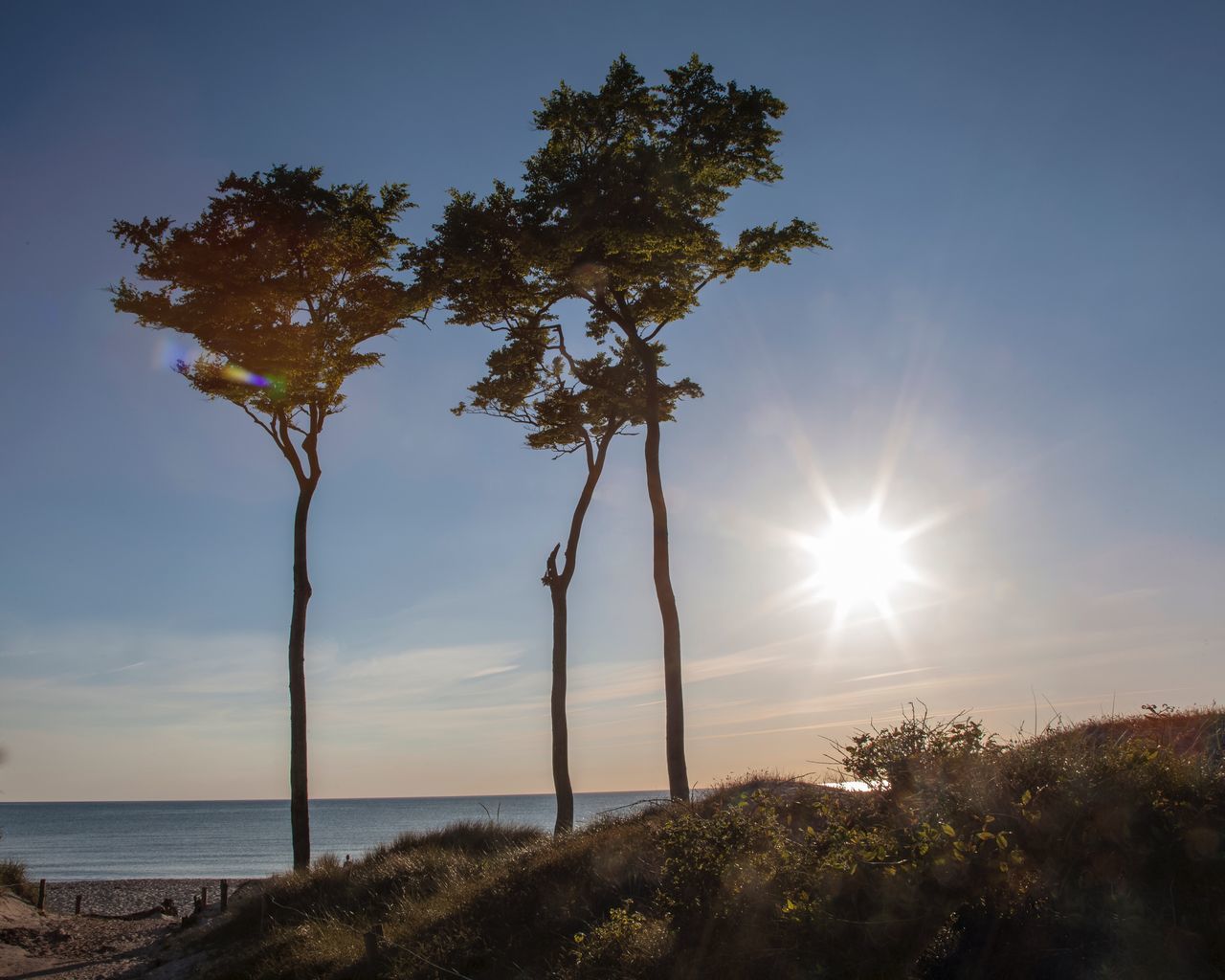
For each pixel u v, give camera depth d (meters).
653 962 8.27
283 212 24.22
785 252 21.92
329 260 25.22
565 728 23.66
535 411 25.89
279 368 24.42
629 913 9.88
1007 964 6.61
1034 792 7.18
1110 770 7.15
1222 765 7.33
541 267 21.95
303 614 25.33
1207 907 6.30
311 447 26.23
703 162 21.41
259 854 97.12
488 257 22.23
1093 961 6.38
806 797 9.33
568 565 24.83
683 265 21.80
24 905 28.00
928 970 6.82
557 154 21.66
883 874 6.89
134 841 121.88
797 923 7.21
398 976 11.20
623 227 20.16
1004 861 6.58
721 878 8.09
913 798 7.48
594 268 21.30
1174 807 6.76
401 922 13.98
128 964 18.89
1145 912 6.45
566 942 10.55
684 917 8.22
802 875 7.55
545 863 13.27
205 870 76.06
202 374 25.23
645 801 16.83
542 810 171.88
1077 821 6.86
